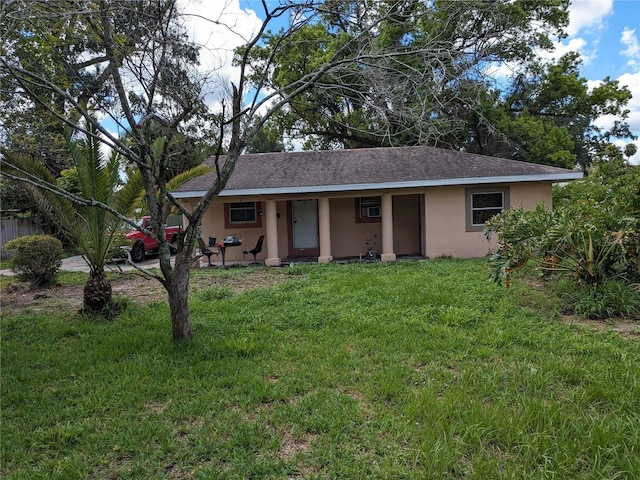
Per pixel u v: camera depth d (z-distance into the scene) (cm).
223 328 593
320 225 1264
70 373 461
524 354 459
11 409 384
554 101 2177
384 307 668
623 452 276
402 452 288
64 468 288
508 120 1844
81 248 712
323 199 1255
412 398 360
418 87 531
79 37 593
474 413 324
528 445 282
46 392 416
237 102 500
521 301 672
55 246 1043
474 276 890
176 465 289
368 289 792
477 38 559
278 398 377
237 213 1383
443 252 1270
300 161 1412
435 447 285
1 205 1504
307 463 283
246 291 843
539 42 1233
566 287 692
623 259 648
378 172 1280
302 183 1227
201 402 373
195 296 827
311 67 1370
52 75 619
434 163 1323
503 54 863
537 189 1253
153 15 478
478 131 1781
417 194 1377
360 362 452
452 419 323
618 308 589
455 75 545
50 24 527
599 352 454
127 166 789
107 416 360
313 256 1402
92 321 680
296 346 512
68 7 462
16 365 493
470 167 1280
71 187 1306
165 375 437
